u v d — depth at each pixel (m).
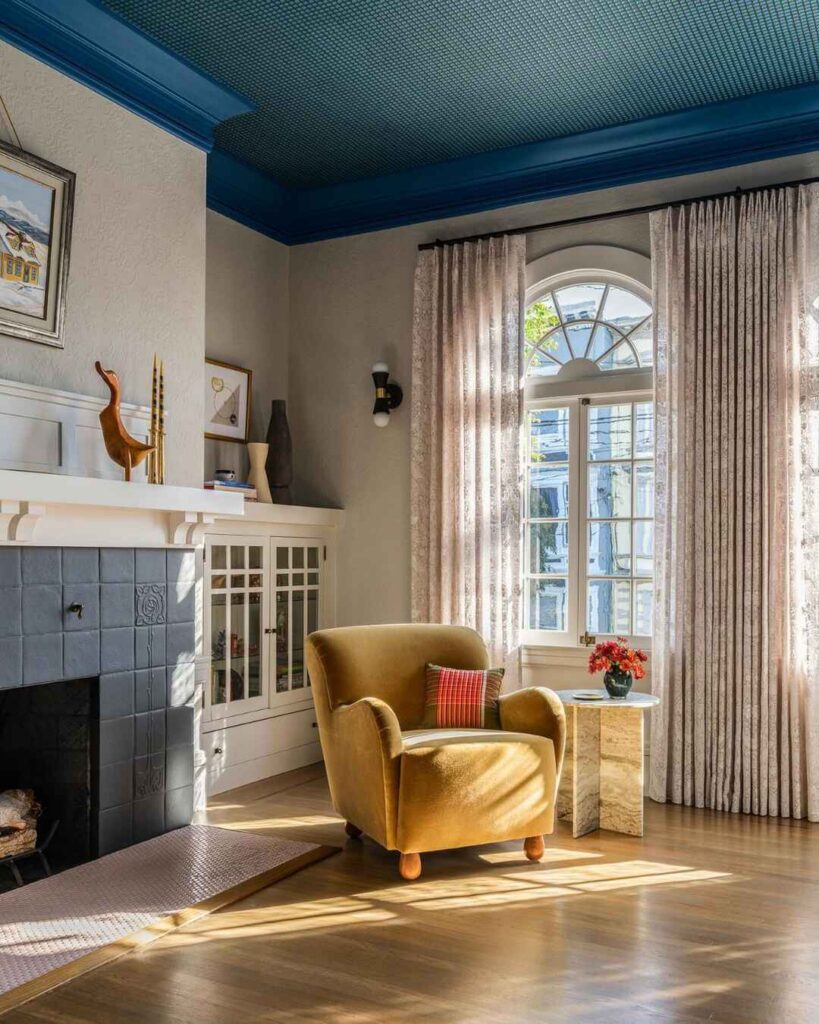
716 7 3.71
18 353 3.51
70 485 3.35
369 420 5.55
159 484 3.88
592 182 4.93
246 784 4.87
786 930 2.99
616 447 4.99
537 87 4.38
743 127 4.50
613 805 4.10
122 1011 2.46
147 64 3.94
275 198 5.54
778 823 4.21
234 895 3.26
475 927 3.01
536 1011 2.46
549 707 3.82
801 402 4.34
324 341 5.70
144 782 3.90
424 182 5.29
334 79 4.29
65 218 3.63
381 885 3.40
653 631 4.61
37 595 3.42
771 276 4.41
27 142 3.53
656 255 4.67
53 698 3.78
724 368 4.48
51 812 3.76
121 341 3.95
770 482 4.39
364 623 5.54
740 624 4.40
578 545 5.05
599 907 3.19
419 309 5.30
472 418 5.10
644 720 4.77
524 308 5.02
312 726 5.39
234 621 4.81
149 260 4.09
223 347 5.29
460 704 4.02
